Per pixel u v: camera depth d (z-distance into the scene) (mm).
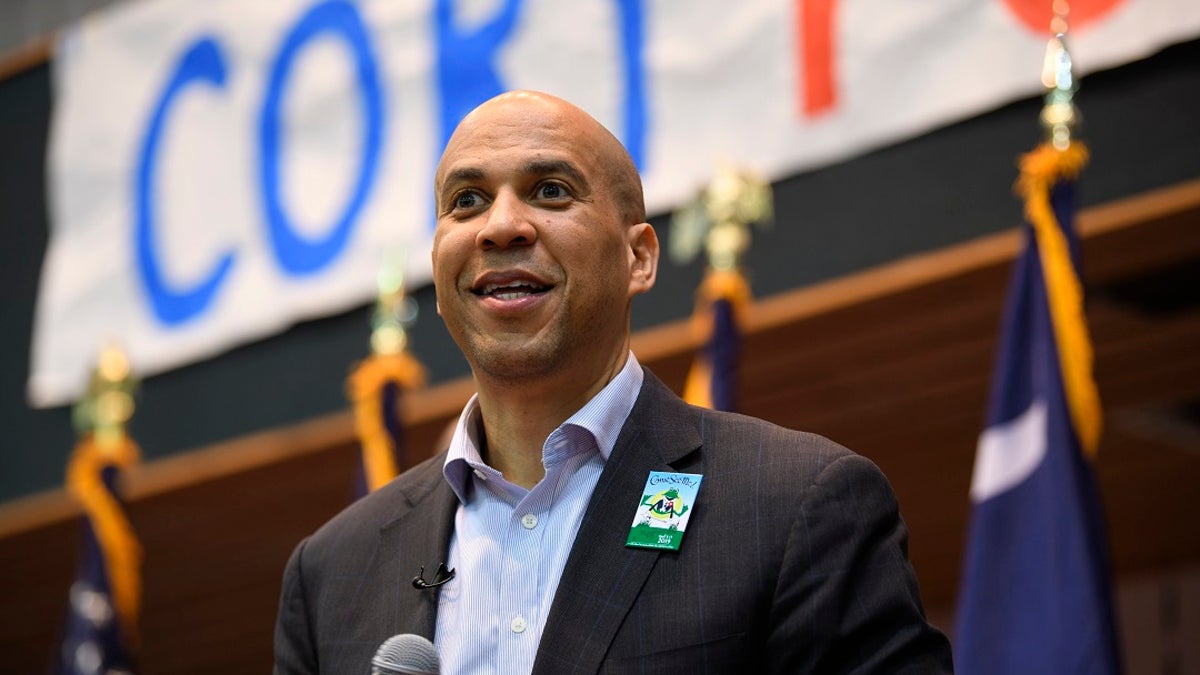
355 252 13211
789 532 4133
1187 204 9422
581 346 4527
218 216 14148
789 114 11133
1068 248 8227
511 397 4578
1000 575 7879
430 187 12891
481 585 4367
